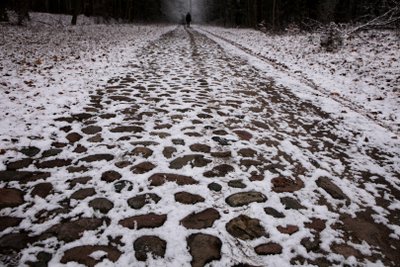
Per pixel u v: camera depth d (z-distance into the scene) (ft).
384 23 45.11
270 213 9.98
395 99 23.61
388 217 10.51
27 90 20.86
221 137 15.48
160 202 10.21
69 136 14.58
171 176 11.73
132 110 18.51
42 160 12.41
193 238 8.70
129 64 33.55
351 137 17.06
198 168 12.40
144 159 12.87
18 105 17.81
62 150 13.29
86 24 101.04
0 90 20.21
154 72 30.12
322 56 41.34
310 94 25.04
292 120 19.04
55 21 96.99
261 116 19.22
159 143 14.38
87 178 11.34
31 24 73.87
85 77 25.95
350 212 10.55
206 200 10.43
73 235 8.62
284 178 12.21
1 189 10.44
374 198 11.55
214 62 37.88
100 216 9.43
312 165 13.57
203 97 22.17
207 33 101.19
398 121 19.66
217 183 11.46
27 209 9.59
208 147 14.28
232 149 14.25
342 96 24.81
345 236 9.35
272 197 10.85
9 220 9.08
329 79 30.17
